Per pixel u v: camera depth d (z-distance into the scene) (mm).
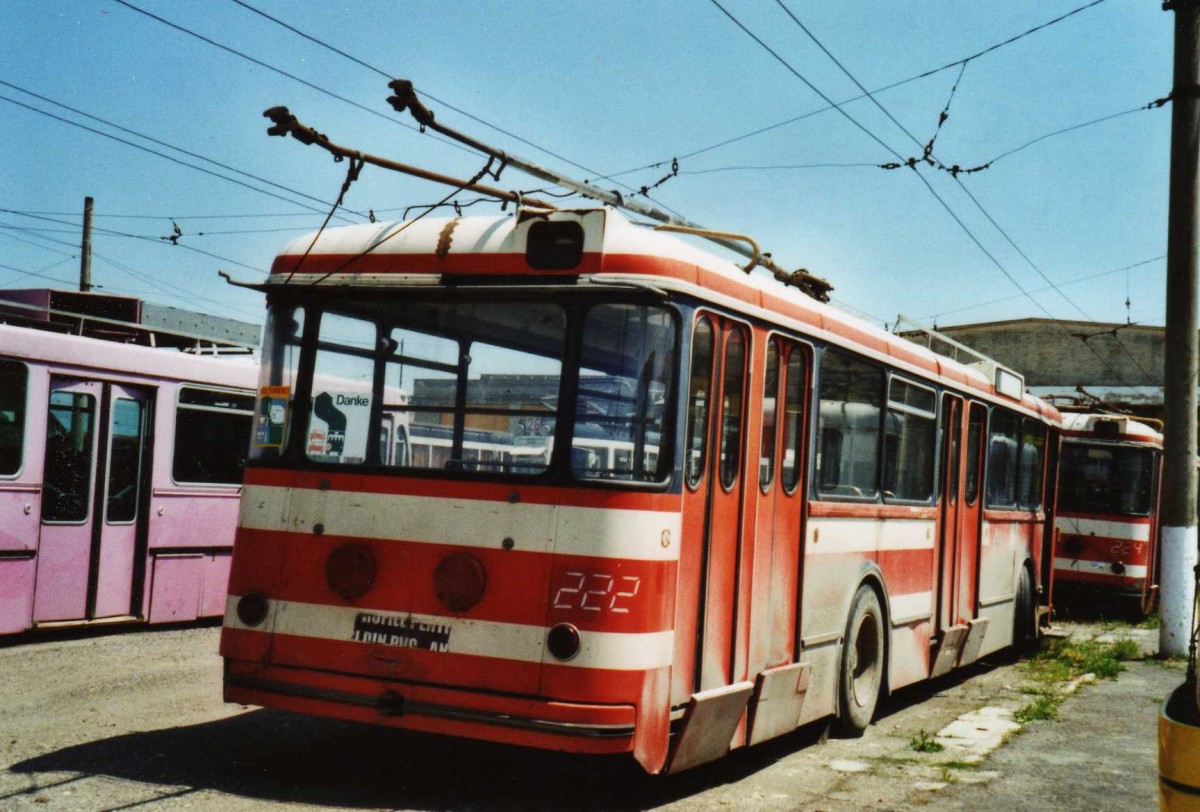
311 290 6340
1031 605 13789
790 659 7324
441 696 5660
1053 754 8039
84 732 7113
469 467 5855
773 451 7020
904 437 9492
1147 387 35188
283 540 6094
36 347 10586
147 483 11742
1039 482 14195
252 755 6680
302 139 5781
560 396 5777
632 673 5531
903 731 8969
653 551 5672
